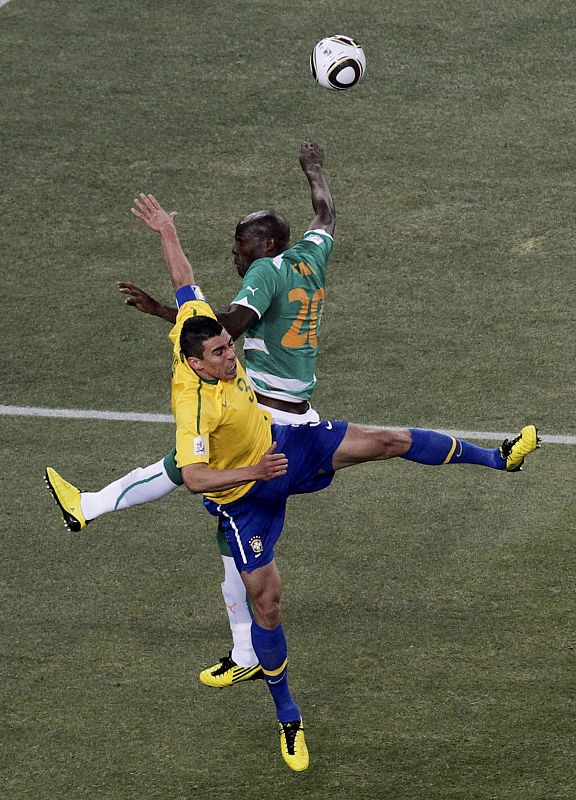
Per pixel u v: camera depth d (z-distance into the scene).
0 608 29.12
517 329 39.62
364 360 38.47
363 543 31.00
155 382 37.97
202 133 50.47
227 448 23.42
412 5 58.16
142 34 56.97
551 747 25.02
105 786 24.62
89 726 25.98
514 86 52.47
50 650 27.89
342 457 24.69
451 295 41.50
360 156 48.78
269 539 24.39
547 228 44.62
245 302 23.64
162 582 29.89
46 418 36.41
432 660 27.33
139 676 27.22
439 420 35.56
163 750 25.45
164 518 32.22
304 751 24.47
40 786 24.62
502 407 36.03
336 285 42.25
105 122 51.31
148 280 42.94
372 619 28.56
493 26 56.38
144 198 25.33
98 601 29.31
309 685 26.89
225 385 22.84
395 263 43.25
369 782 24.56
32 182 48.16
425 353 38.69
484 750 25.05
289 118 51.09
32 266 43.84
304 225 45.19
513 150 48.78
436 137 49.69
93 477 33.66
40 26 57.84
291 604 29.11
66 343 39.91
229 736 25.83
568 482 32.94
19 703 26.53
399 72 53.56
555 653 27.31
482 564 30.08
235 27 57.09
